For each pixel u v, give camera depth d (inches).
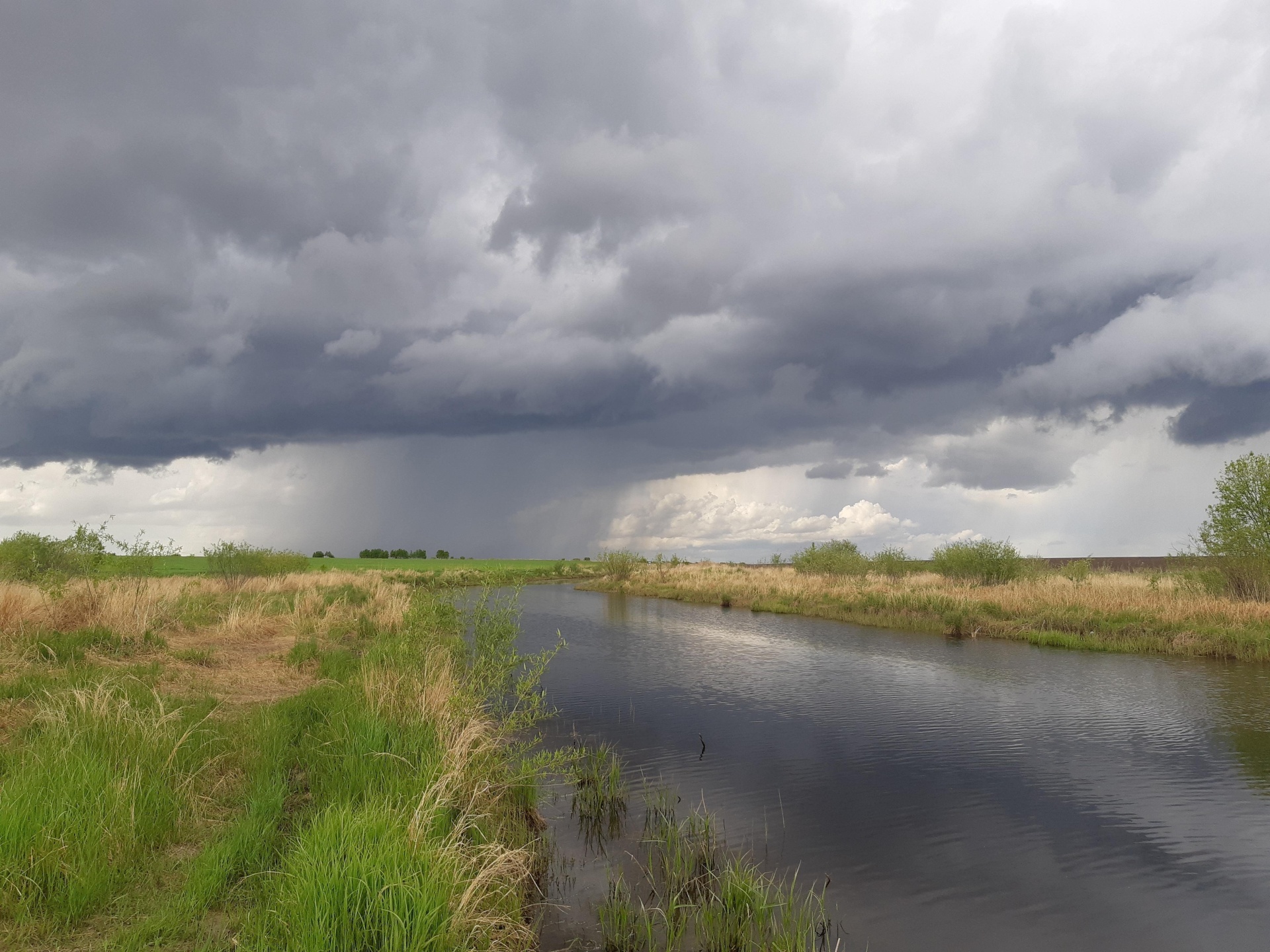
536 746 468.4
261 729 356.8
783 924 250.7
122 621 571.2
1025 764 443.2
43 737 297.3
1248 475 1015.6
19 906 185.3
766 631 1074.7
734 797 382.9
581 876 288.5
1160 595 1095.6
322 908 178.4
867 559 1927.9
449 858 222.4
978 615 1069.1
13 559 861.2
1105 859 311.6
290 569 1729.8
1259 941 248.5
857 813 360.2
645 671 749.3
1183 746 479.8
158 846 233.0
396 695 413.4
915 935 248.4
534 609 1498.5
